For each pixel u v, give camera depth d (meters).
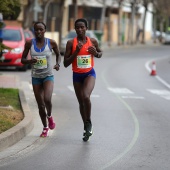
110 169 18.94
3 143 21.72
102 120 29.44
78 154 21.20
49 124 24.52
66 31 138.50
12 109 28.69
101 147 22.58
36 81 23.98
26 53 23.91
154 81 56.28
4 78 47.53
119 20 141.00
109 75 60.66
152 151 21.97
